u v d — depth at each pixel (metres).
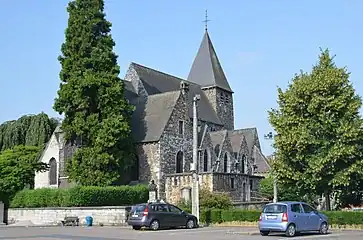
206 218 37.91
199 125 61.50
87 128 47.91
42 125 68.31
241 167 62.00
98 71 49.41
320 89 37.78
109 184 46.97
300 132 37.62
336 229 32.59
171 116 53.81
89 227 36.44
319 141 37.44
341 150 36.41
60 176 53.59
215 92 70.06
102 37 50.72
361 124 37.44
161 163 51.50
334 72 38.06
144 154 52.34
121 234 27.69
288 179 39.09
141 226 31.89
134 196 43.97
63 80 50.03
